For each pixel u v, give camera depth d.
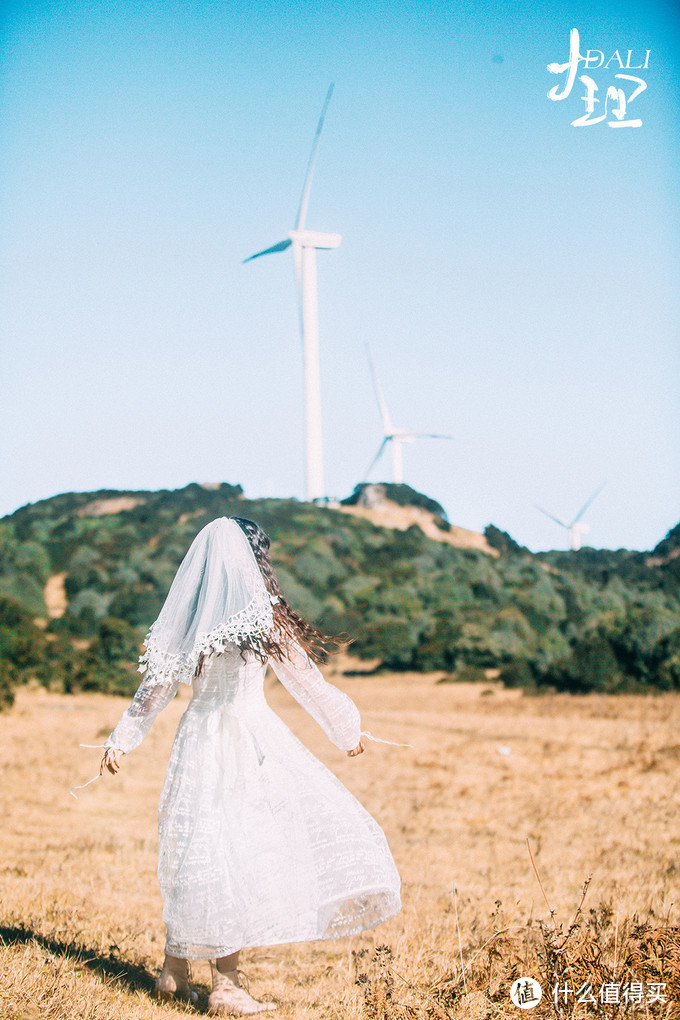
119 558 84.12
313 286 71.56
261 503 102.62
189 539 88.62
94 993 3.71
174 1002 3.79
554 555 91.44
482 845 10.14
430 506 112.12
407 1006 3.71
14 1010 3.39
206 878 3.59
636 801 12.99
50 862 8.34
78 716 28.94
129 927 5.63
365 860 3.81
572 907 6.29
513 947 4.33
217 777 3.68
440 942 5.18
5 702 29.73
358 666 59.38
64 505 100.19
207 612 3.70
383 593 75.44
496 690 46.53
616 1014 3.61
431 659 57.62
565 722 27.89
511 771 17.08
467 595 77.38
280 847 3.68
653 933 4.07
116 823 11.34
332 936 3.81
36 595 74.56
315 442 77.94
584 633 65.38
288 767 3.80
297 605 68.88
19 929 4.94
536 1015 3.68
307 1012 3.80
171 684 3.75
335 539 90.56
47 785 14.26
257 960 5.15
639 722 26.73
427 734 25.64
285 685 3.92
